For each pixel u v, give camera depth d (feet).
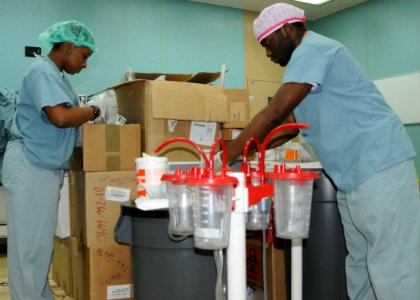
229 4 16.63
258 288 6.89
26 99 6.15
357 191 4.66
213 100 7.18
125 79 8.27
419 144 14.89
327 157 4.94
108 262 6.56
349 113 4.73
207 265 4.44
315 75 4.47
